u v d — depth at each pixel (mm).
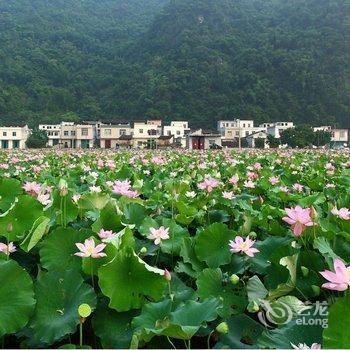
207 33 139375
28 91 125625
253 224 4535
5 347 2615
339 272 2219
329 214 4363
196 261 3596
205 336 2584
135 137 96125
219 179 8797
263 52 120750
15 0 184000
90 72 142125
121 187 5281
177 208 5156
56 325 2490
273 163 15383
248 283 2865
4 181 5387
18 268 2578
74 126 98500
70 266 3146
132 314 2658
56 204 4457
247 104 109500
